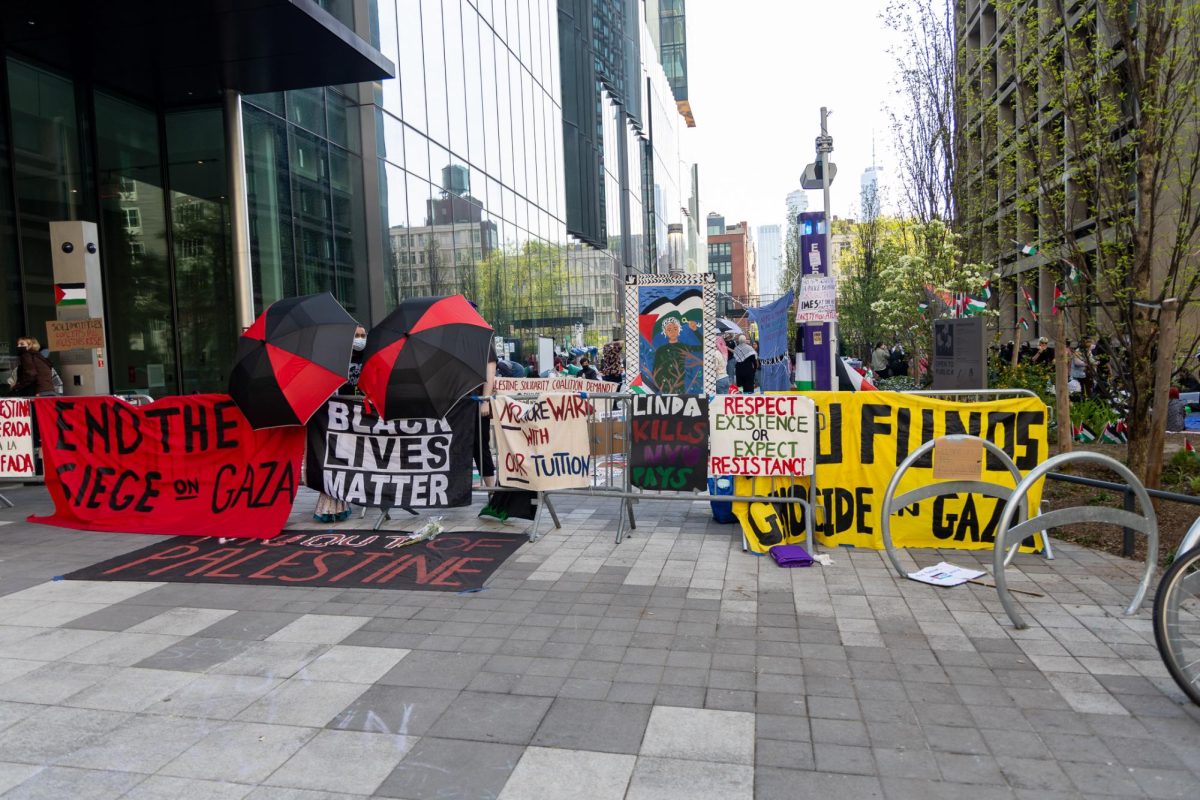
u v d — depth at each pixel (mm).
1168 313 7258
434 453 7582
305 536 7375
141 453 7871
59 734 3590
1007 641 4582
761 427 6699
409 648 4582
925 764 3234
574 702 3850
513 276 26266
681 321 11008
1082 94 8070
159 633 4875
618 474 7594
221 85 13648
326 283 16641
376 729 3600
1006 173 12180
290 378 7000
